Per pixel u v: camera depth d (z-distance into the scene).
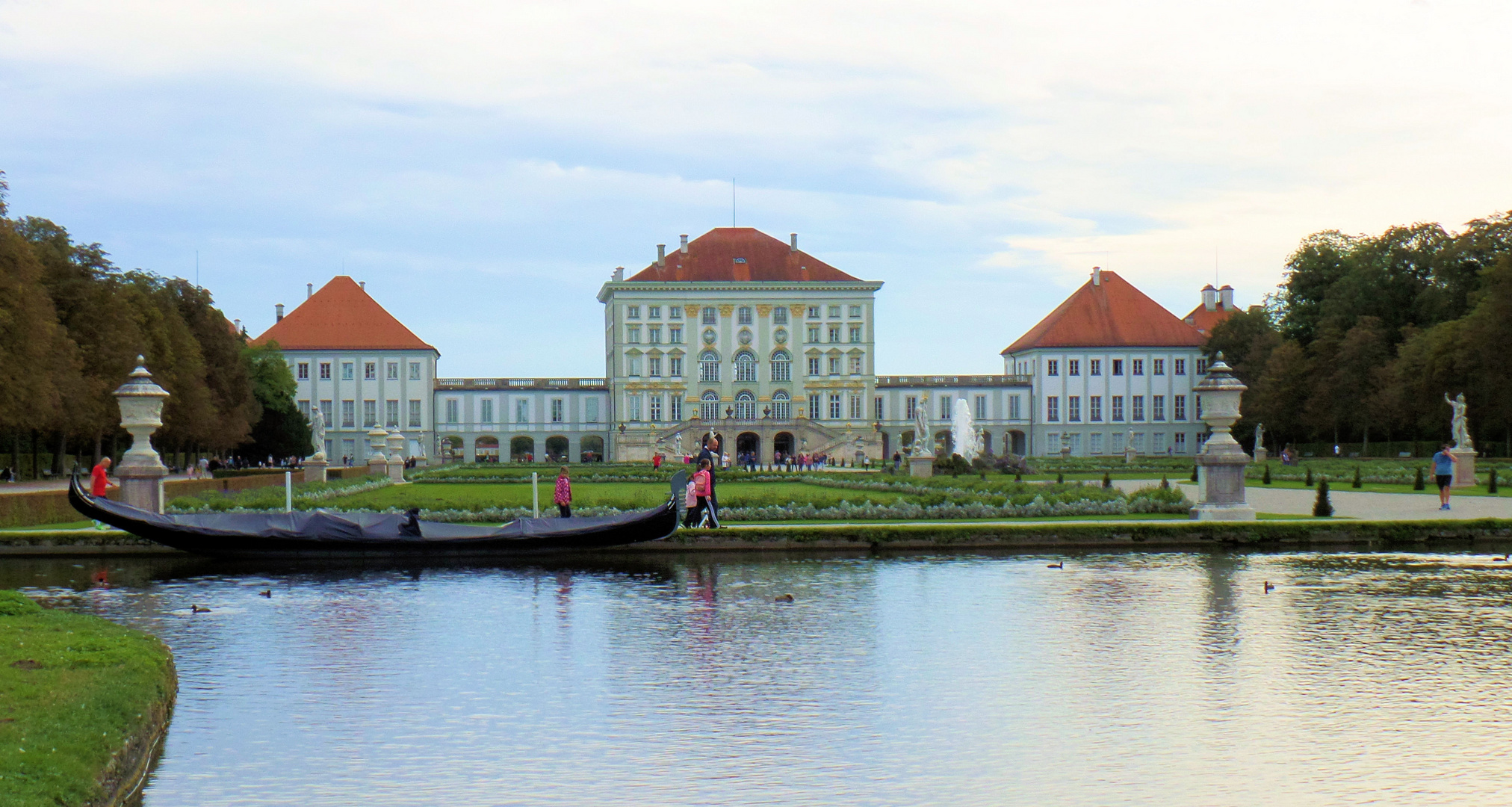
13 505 39.53
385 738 14.98
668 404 152.75
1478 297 94.00
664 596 25.72
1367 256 115.56
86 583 28.23
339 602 25.12
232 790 13.16
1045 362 157.50
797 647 20.08
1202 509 37.88
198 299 105.75
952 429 157.12
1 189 66.62
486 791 13.09
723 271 154.88
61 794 11.18
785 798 12.87
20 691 14.12
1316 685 17.25
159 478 38.88
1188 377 158.00
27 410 67.56
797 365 154.12
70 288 80.31
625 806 12.66
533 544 32.28
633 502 40.88
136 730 13.72
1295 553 32.75
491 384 155.25
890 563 31.03
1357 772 13.59
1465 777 13.41
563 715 15.97
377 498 50.72
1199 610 23.27
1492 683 17.36
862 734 15.09
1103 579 27.72
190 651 20.00
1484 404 88.81
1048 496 41.16
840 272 156.75
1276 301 136.50
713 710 16.20
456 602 24.94
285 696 16.95
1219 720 15.56
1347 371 108.69
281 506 41.44
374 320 156.38
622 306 152.50
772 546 33.88
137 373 39.38
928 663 18.84
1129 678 17.75
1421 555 32.03
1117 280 162.75
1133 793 12.99
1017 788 13.16
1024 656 19.28
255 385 125.75
